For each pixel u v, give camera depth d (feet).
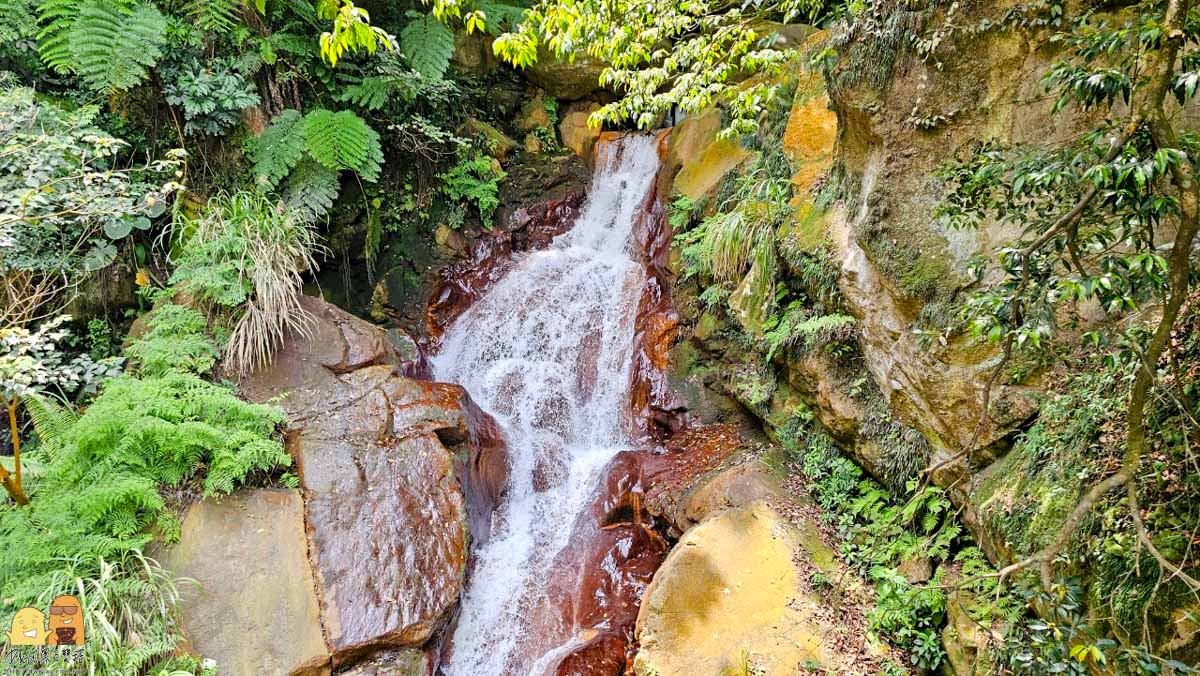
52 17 17.88
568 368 22.38
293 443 15.44
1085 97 6.67
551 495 18.94
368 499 14.84
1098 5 9.81
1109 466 8.55
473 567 16.66
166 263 18.95
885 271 12.75
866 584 13.29
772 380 17.79
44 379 12.10
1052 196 8.66
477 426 18.92
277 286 17.33
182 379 14.93
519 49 14.75
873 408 14.43
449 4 13.51
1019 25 10.73
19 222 13.06
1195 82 5.66
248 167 20.84
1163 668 6.91
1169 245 7.07
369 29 11.18
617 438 20.80
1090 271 9.39
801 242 15.70
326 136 20.61
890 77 12.51
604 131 31.40
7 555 11.37
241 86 20.20
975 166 10.03
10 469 12.96
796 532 14.58
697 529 14.74
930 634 11.59
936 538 12.47
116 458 13.15
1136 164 5.41
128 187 15.37
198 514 13.47
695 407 19.90
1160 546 7.34
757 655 12.16
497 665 15.15
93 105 16.61
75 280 16.98
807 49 17.79
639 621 13.41
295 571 13.29
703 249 19.36
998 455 11.37
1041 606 8.04
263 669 11.91
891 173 12.71
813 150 17.15
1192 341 8.04
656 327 21.39
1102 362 9.42
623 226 26.13
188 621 12.01
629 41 15.34
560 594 16.12
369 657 13.09
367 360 18.19
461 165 26.53
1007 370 11.06
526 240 27.40
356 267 24.26
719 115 23.38
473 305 24.76
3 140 13.71
